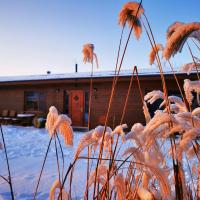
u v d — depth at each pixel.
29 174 5.46
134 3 1.28
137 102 14.27
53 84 16.91
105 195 1.30
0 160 7.01
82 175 5.04
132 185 1.45
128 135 1.23
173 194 1.34
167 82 13.35
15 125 17.30
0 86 18.62
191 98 1.34
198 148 1.22
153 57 1.51
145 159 1.21
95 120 15.43
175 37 0.87
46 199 3.91
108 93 15.15
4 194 4.12
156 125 1.10
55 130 1.37
